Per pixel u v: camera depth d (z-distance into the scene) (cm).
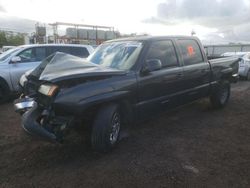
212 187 325
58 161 393
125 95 418
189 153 422
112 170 366
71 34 2312
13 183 334
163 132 518
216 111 681
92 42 2383
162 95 501
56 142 368
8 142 465
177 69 532
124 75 430
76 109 365
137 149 435
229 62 727
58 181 339
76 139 471
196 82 595
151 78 468
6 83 810
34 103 409
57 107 366
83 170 366
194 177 347
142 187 325
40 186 328
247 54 1493
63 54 455
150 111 483
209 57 798
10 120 602
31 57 889
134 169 369
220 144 459
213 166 378
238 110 695
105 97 388
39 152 423
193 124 570
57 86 369
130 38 530
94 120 393
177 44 558
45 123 376
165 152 425
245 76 1422
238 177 348
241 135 504
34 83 414
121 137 443
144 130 528
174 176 350
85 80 389
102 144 398
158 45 507
